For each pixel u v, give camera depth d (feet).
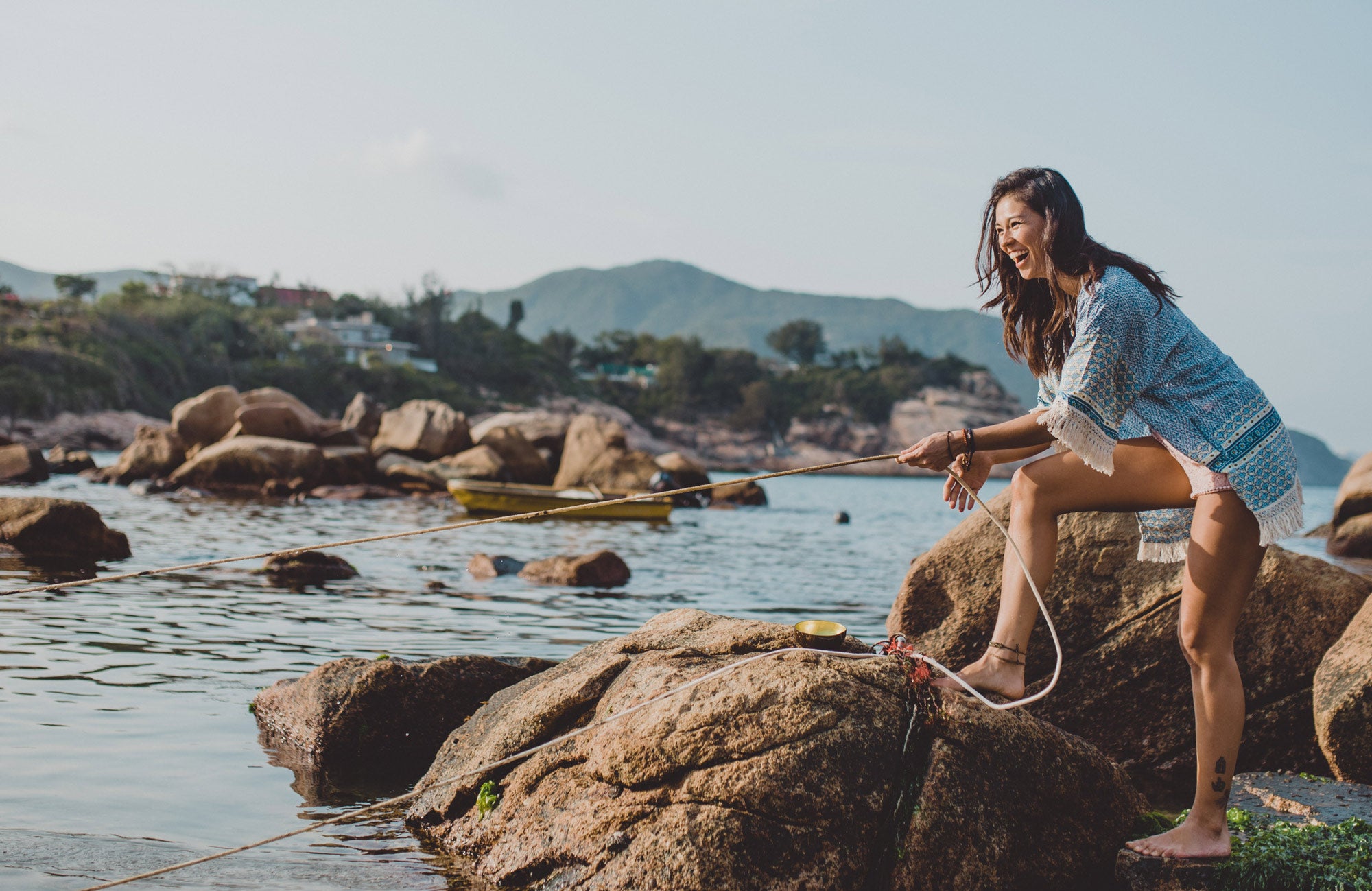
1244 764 20.11
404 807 16.11
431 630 31.30
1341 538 67.97
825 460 463.01
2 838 13.93
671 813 12.42
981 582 21.30
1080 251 12.18
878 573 55.57
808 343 591.37
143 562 44.47
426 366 422.41
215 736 19.33
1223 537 11.93
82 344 282.36
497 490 87.71
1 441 125.59
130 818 15.06
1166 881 12.55
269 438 112.37
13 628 28.43
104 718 20.08
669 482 101.55
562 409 432.25
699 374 497.05
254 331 369.30
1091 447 11.74
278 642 28.40
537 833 13.41
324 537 61.05
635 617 35.96
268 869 13.47
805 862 11.96
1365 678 17.67
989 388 547.90
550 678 15.96
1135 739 20.35
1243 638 20.30
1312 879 12.35
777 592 45.73
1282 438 11.94
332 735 18.45
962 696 13.23
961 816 12.41
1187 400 11.99
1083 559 20.97
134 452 107.55
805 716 12.55
